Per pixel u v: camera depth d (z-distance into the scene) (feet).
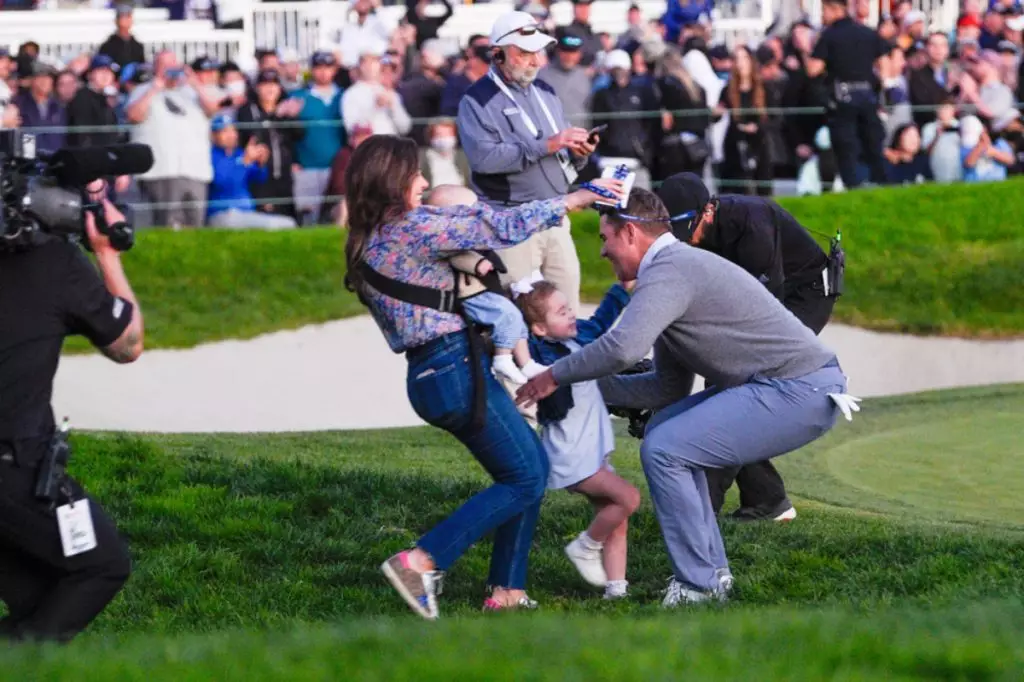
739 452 37.42
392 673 25.76
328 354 85.87
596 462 38.52
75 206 29.14
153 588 40.65
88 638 33.12
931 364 83.97
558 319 39.17
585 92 99.50
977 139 113.09
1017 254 96.94
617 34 124.77
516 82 55.21
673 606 37.06
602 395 40.98
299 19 136.15
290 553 43.50
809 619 30.48
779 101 106.11
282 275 95.20
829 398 37.29
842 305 91.30
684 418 37.58
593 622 31.22
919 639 27.91
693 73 107.24
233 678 25.66
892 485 55.11
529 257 55.77
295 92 101.24
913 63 112.68
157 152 98.22
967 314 90.07
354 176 34.47
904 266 95.66
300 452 60.85
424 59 104.06
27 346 28.89
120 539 30.53
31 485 28.81
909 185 109.09
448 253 34.35
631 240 37.01
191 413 77.05
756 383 37.47
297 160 101.60
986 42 116.06
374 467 55.36
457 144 99.86
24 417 28.89
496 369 35.19
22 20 127.24
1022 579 38.96
